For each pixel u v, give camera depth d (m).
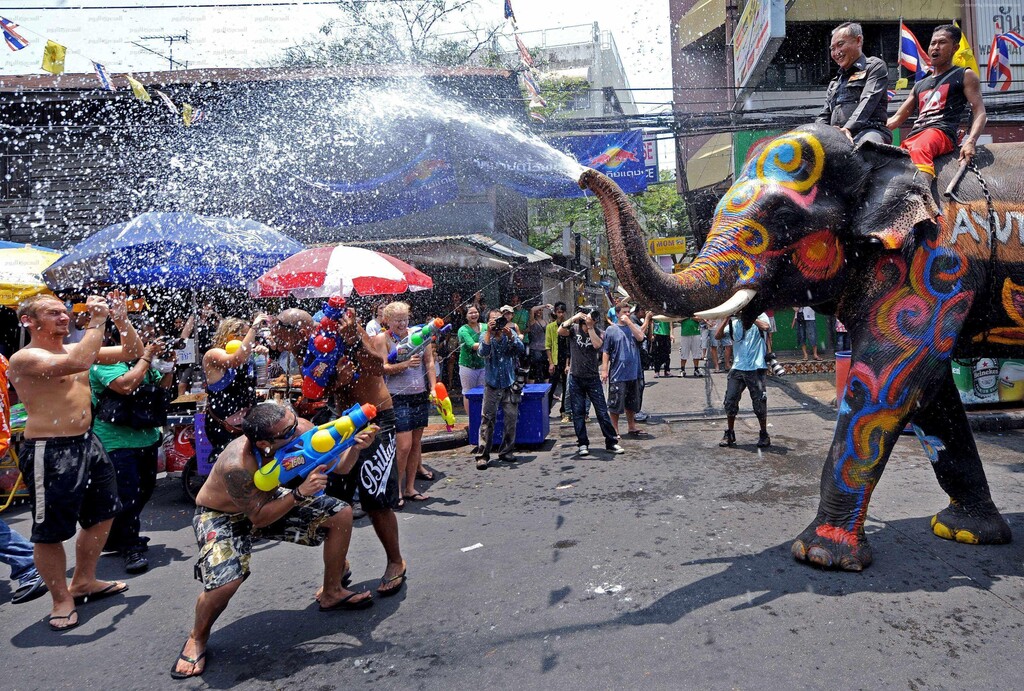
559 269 13.44
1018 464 5.93
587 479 6.20
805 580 3.63
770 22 9.77
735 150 14.19
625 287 3.58
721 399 10.66
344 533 3.56
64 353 3.84
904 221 3.61
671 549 4.23
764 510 4.96
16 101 10.15
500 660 3.01
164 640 3.48
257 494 3.06
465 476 6.60
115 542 4.55
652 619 3.29
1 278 5.91
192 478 6.20
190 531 5.42
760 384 7.04
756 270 3.74
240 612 3.73
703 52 16.91
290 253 6.05
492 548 4.48
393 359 3.96
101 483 4.01
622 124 11.02
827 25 15.33
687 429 8.41
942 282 3.69
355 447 3.27
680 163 16.27
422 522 5.19
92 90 10.10
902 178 3.71
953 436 4.15
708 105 16.73
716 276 3.71
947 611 3.22
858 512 3.80
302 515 3.47
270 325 4.52
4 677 3.16
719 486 5.70
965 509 4.20
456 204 11.25
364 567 4.31
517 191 11.55
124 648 3.41
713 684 2.69
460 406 10.85
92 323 3.76
